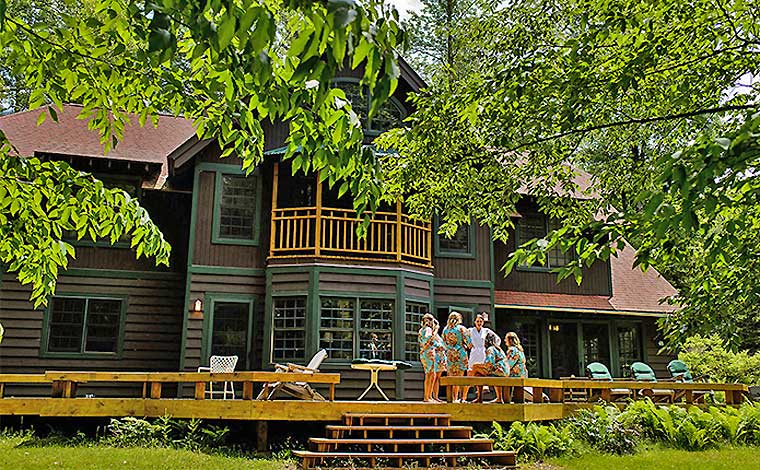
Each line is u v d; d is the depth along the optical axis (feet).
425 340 36.40
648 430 36.40
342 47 7.55
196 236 47.32
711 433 36.17
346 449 30.30
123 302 48.91
